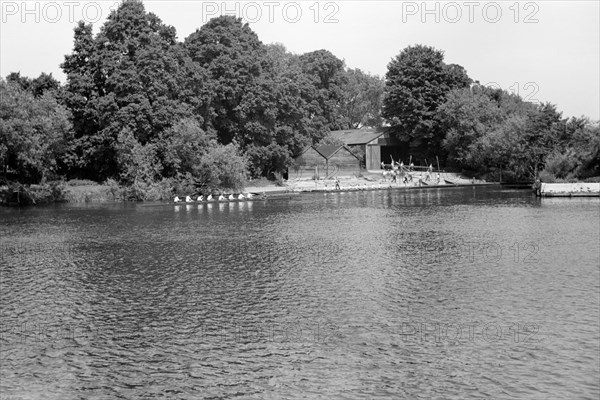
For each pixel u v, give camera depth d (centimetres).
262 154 13125
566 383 2464
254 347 2886
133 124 10538
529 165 13225
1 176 9994
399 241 5631
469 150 14950
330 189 12388
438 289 3831
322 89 18825
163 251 5247
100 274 4388
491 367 2620
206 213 8375
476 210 8206
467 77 17175
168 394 2420
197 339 3000
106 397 2402
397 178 14512
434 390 2425
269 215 8038
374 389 2441
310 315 3344
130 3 11169
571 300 3516
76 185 10869
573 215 7288
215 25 13438
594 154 11094
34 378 2575
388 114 16788
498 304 3481
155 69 10919
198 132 10906
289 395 2400
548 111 12888
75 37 11325
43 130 9606
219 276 4275
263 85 13238
